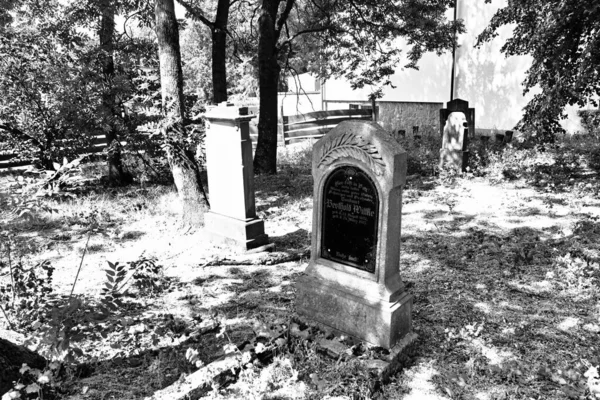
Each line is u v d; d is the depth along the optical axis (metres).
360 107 25.17
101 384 4.16
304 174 14.20
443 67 21.20
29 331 4.79
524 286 6.21
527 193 10.82
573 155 14.03
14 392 3.51
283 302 5.96
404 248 7.74
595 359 4.56
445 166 13.19
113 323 4.87
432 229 8.62
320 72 19.67
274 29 13.79
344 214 5.02
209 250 7.84
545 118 10.84
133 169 15.09
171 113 8.80
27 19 12.37
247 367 4.41
